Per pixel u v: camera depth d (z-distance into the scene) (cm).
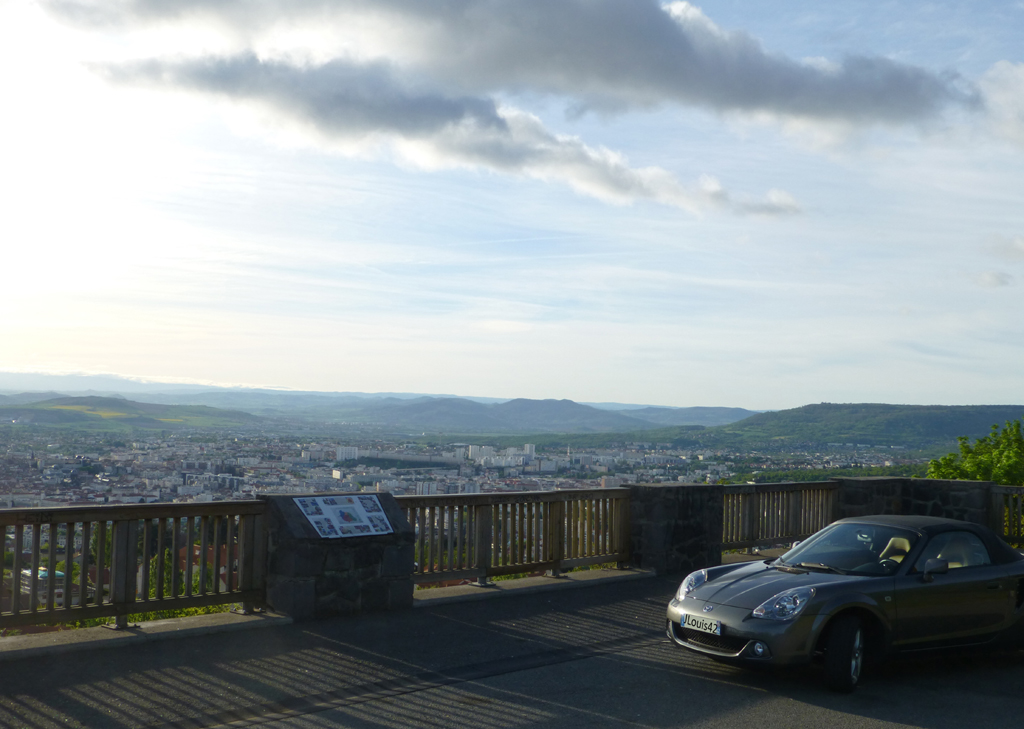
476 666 712
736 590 707
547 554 1140
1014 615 746
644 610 969
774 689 672
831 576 710
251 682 642
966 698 657
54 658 682
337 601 869
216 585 832
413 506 990
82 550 738
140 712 566
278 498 859
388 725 560
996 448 2077
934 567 707
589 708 610
